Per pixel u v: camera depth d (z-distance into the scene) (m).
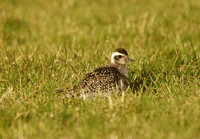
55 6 27.30
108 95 12.13
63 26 21.98
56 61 14.68
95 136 9.74
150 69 13.58
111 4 27.69
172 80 13.15
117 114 10.85
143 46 17.03
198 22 20.89
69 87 12.56
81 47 17.28
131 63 14.50
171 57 15.02
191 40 16.83
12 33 20.59
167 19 20.88
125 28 20.38
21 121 10.77
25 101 12.01
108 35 19.56
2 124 10.62
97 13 24.88
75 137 9.86
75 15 24.47
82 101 11.72
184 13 22.52
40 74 13.80
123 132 9.96
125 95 12.04
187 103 11.09
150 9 25.05
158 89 12.64
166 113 10.77
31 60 14.80
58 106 11.49
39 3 28.25
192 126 10.10
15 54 15.79
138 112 11.05
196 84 12.73
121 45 18.02
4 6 26.53
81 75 13.62
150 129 10.02
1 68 14.27
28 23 22.45
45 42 19.06
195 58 14.42
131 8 25.62
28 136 9.95
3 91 12.98
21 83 13.39
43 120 10.73
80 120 10.72
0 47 16.80
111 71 12.55
